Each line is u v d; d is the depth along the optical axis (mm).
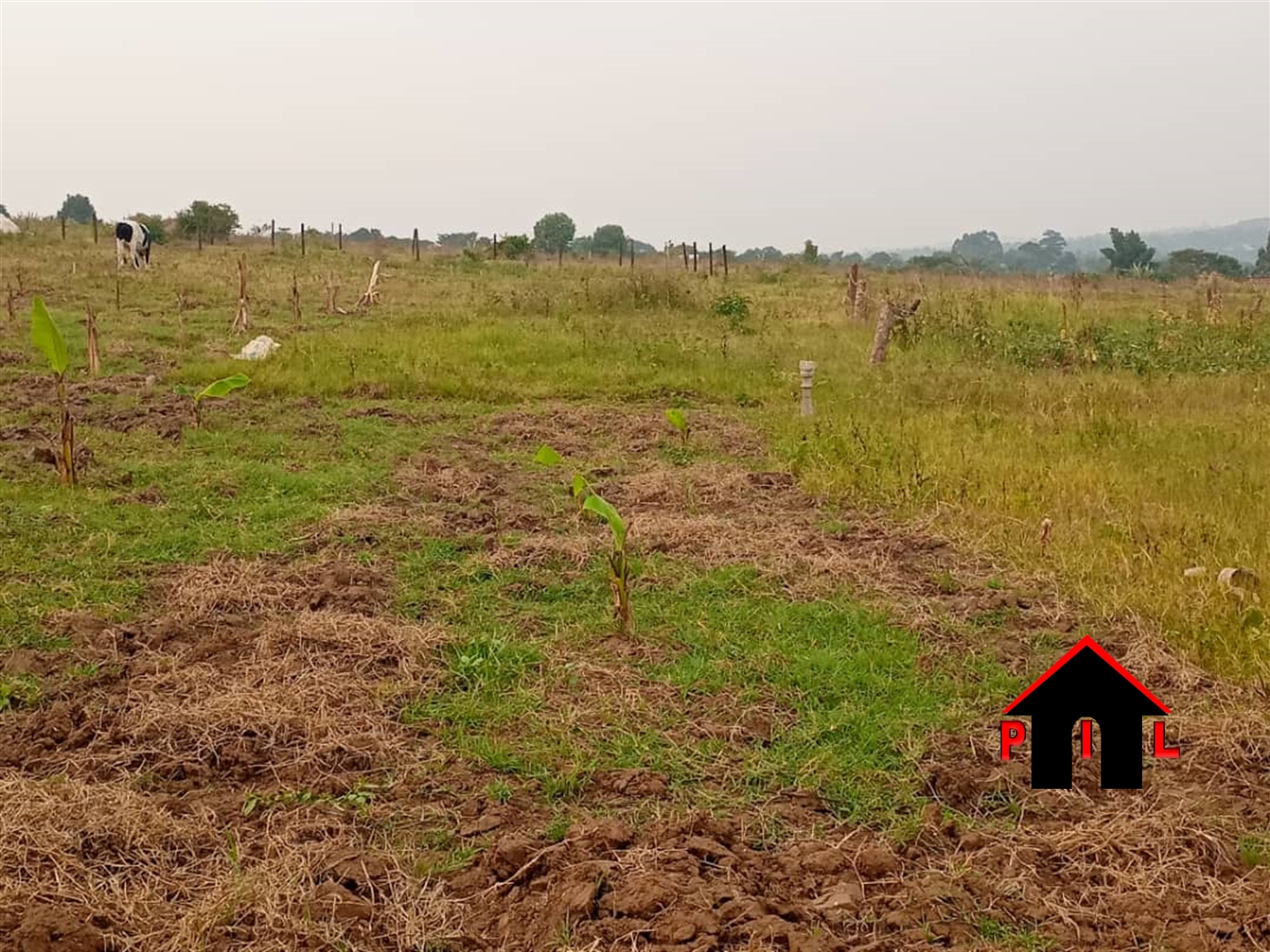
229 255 30047
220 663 5078
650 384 12891
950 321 16844
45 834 3527
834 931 3248
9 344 13930
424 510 7652
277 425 10250
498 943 3230
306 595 5875
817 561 6480
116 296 18281
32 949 2992
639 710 4680
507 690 4875
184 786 4094
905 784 4129
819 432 9938
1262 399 12133
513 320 17250
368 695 4754
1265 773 4246
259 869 3471
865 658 5203
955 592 6191
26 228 33594
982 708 4770
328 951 3148
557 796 4047
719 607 5848
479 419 10984
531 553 6582
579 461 9352
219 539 6824
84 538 6742
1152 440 9828
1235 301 22953
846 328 17641
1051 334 16000
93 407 10672
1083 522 7215
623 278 22641
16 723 4492
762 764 4254
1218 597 5785
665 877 3412
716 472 8719
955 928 3256
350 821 3865
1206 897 3422
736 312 18250
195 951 3088
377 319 17500
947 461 8781
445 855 3664
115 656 5141
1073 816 3936
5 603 5684
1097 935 3260
